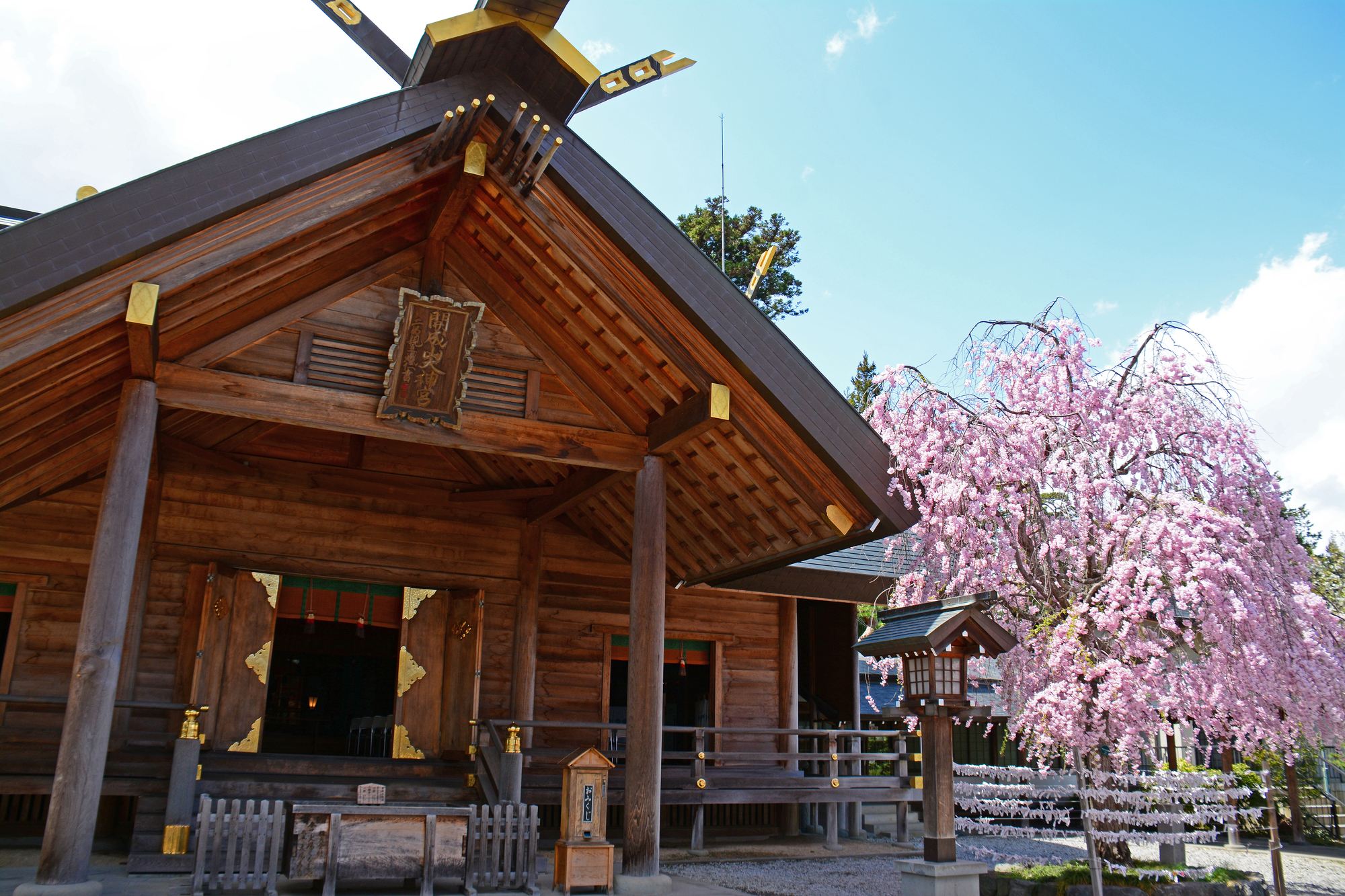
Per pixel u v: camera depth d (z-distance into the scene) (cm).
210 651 937
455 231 799
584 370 813
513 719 1039
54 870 561
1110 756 822
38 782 805
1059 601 888
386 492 1062
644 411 820
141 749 885
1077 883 735
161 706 775
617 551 1142
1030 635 858
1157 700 816
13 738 870
